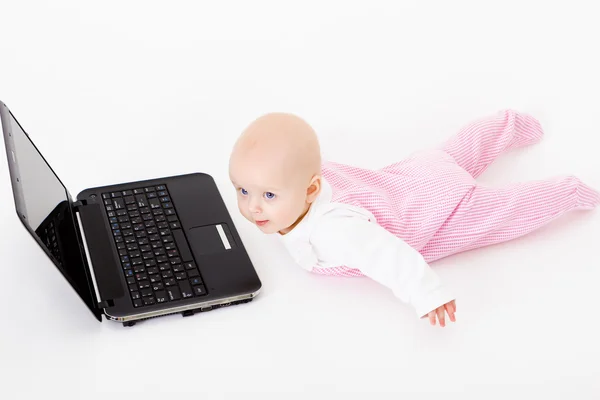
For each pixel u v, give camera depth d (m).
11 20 3.10
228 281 1.81
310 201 1.76
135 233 1.92
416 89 2.74
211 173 2.30
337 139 2.47
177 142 2.47
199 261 1.85
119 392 1.61
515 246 2.02
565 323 1.79
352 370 1.66
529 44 2.98
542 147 2.43
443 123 2.56
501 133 2.29
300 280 1.89
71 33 3.03
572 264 1.95
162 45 2.99
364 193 1.89
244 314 1.79
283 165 1.66
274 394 1.61
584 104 2.63
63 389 1.61
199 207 2.03
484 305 1.83
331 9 3.21
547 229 2.07
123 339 1.72
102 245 1.87
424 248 1.96
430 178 1.97
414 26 3.10
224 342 1.72
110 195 2.04
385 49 2.97
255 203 1.70
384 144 2.46
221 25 3.11
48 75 2.81
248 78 2.81
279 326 1.76
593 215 2.12
